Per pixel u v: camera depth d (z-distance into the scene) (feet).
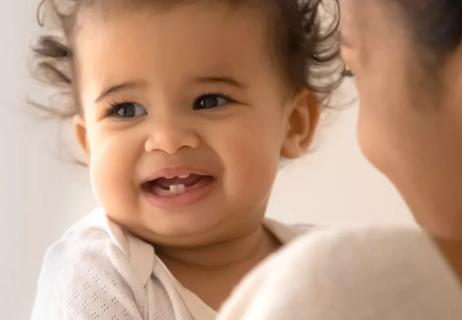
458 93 1.87
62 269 3.58
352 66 2.11
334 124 5.35
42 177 5.60
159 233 3.60
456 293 1.82
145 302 3.45
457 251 1.93
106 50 3.59
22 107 5.46
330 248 1.88
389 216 5.46
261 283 1.99
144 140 3.55
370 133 2.03
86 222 3.84
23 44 5.46
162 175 3.53
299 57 4.03
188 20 3.54
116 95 3.59
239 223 3.71
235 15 3.65
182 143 3.51
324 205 5.54
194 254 3.71
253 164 3.67
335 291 1.82
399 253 1.84
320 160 5.46
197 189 3.59
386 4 1.97
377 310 1.79
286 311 1.83
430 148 1.94
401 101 1.95
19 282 5.55
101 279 3.45
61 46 4.28
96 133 3.66
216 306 3.62
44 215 5.61
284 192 5.58
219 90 3.62
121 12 3.56
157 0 3.52
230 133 3.61
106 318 3.38
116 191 3.60
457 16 1.86
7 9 5.49
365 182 5.47
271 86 3.80
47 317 3.52
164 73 3.52
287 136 4.02
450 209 1.95
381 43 1.99
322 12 4.28
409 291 1.80
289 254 1.94
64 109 4.59
